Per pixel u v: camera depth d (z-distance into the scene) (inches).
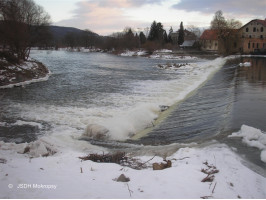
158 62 2293.3
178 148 376.2
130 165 302.8
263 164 316.5
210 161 305.3
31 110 619.2
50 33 1786.4
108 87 949.8
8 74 1017.5
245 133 414.0
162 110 637.9
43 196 201.9
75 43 5954.7
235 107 617.9
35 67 1291.8
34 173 251.8
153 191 216.4
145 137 456.4
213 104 677.9
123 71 1510.8
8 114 585.0
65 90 880.9
